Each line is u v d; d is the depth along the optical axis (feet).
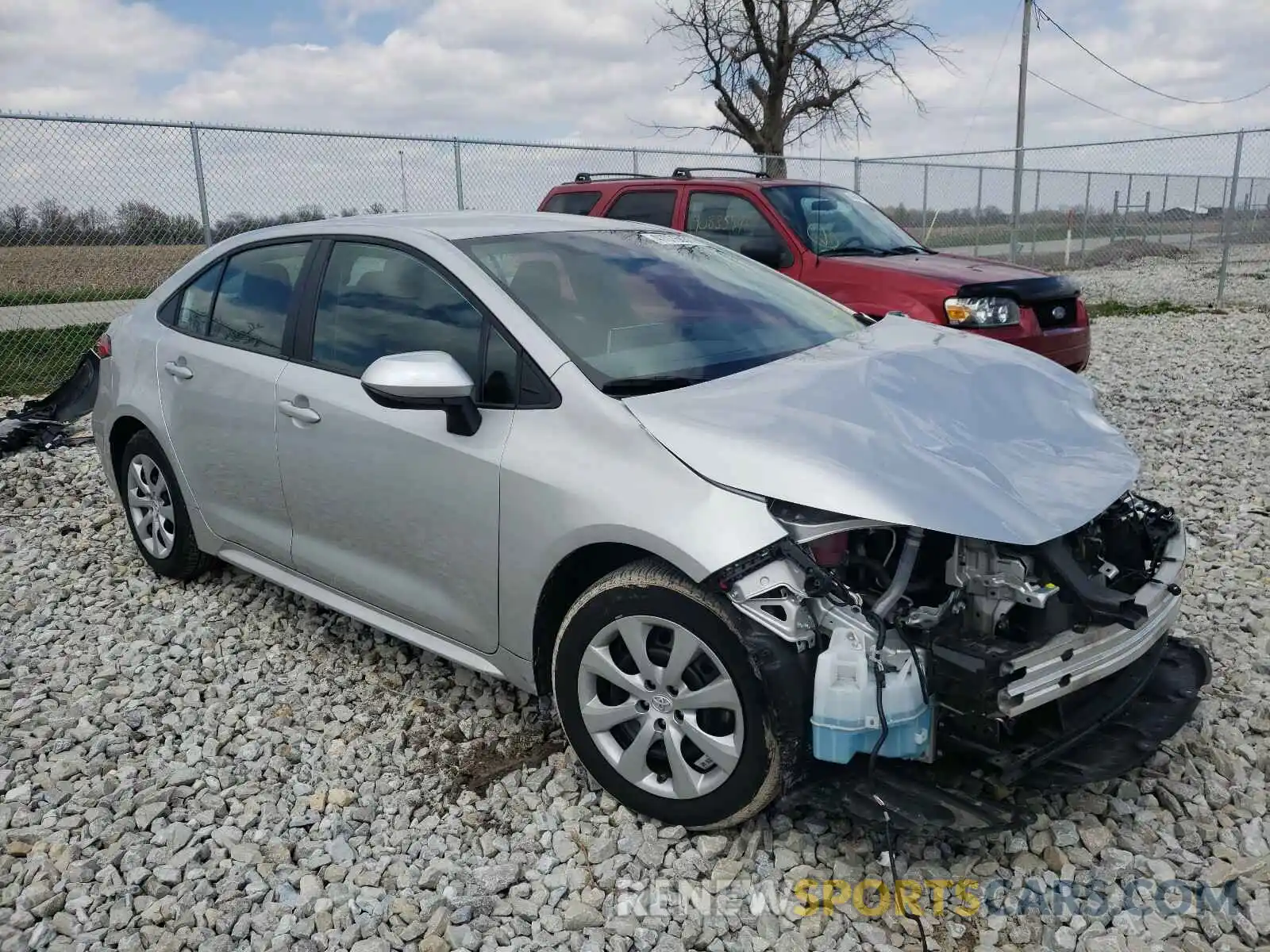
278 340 13.01
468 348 10.77
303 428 12.21
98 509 19.77
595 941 8.30
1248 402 26.68
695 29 62.80
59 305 34.73
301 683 12.80
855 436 9.03
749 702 8.52
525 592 10.05
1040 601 8.16
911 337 12.61
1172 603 9.66
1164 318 46.62
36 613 15.07
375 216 13.44
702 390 9.93
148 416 14.88
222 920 8.66
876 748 8.07
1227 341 37.91
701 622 8.65
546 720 11.62
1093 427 10.74
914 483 8.47
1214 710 11.23
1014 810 8.32
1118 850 9.02
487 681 12.61
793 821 9.57
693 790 9.09
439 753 11.15
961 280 23.12
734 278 13.12
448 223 12.67
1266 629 13.15
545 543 9.66
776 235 25.40
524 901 8.75
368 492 11.50
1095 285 64.85
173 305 15.17
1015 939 8.13
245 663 13.47
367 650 13.65
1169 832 9.30
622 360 10.32
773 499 8.55
